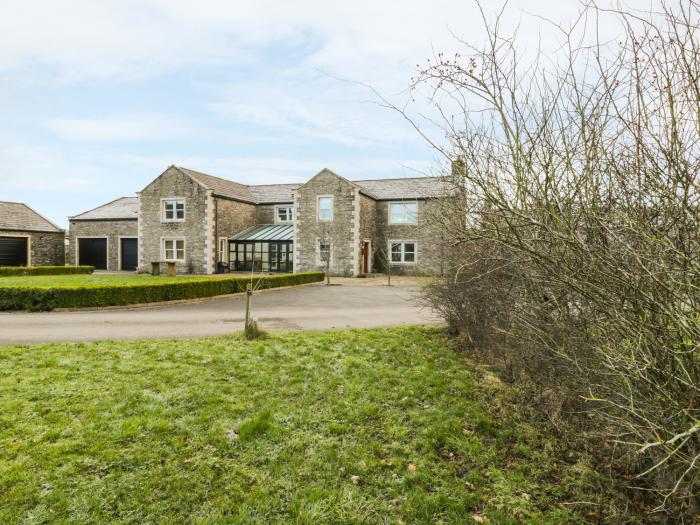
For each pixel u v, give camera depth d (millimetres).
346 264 24234
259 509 2705
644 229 2213
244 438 3572
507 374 5156
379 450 3496
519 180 2543
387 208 26672
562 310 3381
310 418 4020
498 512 2748
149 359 5762
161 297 12227
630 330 2369
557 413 3812
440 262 7016
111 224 30062
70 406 4055
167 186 26172
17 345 6500
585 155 2430
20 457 3133
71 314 10070
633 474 3174
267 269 26812
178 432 3637
